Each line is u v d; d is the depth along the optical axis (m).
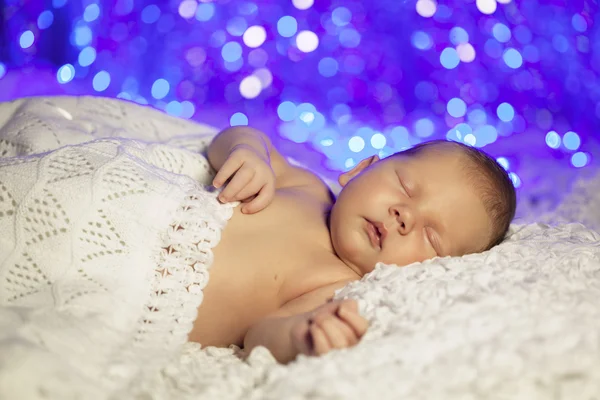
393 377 0.82
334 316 0.93
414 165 1.26
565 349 0.88
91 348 0.92
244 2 3.44
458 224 1.23
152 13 3.50
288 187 1.44
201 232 1.13
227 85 3.45
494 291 0.97
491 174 1.30
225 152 1.42
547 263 1.11
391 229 1.19
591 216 2.02
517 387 0.83
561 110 3.23
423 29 3.37
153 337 1.04
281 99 3.48
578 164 2.63
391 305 0.96
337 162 2.69
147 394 0.90
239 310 1.17
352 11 3.43
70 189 1.10
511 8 3.20
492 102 3.31
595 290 1.03
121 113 1.65
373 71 3.47
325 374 0.82
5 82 3.37
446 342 0.88
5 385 0.79
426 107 3.38
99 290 1.03
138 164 1.19
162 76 3.50
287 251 1.22
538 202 2.15
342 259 1.24
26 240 1.07
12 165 1.13
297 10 3.45
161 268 1.10
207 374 0.95
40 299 1.01
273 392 0.82
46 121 1.44
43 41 3.64
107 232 1.09
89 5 3.52
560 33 3.20
